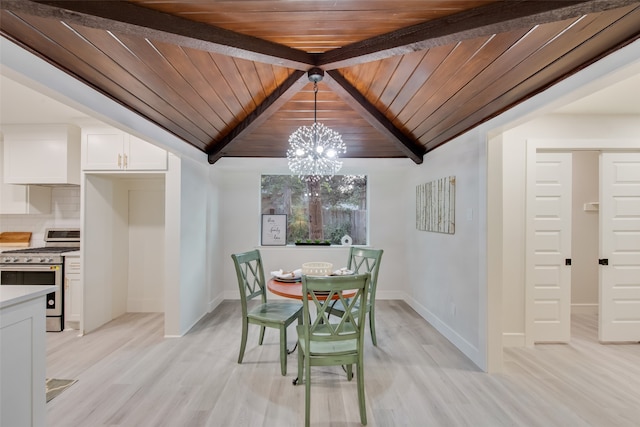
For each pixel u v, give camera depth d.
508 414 2.01
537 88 1.99
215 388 2.29
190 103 2.53
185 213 3.44
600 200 3.13
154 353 2.88
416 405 2.10
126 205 4.04
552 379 2.45
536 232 3.10
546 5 1.28
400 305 4.46
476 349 2.70
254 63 2.24
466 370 2.58
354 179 4.93
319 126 2.96
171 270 3.31
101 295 3.60
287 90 2.52
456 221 3.09
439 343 3.13
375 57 1.88
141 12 1.40
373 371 2.55
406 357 2.81
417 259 4.17
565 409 2.07
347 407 2.07
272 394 2.22
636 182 3.11
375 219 4.81
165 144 2.89
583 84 1.69
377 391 2.26
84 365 2.64
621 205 3.12
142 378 2.43
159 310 4.09
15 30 1.39
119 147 3.31
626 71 1.51
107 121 2.19
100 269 3.57
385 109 3.08
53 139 3.40
